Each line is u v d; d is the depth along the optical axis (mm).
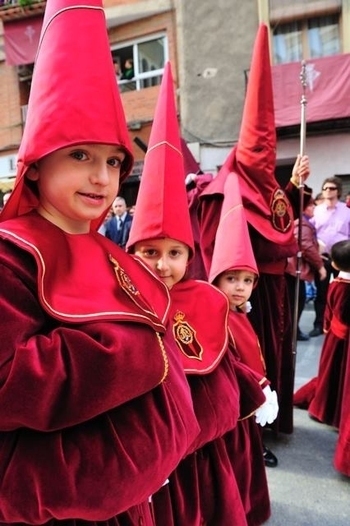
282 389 2930
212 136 9734
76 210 1024
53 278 951
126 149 1062
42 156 976
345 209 5676
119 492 930
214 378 1566
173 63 10023
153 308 1154
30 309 912
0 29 11586
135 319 986
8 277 901
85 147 1002
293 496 2381
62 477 889
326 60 8414
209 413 1477
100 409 905
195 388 1497
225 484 1594
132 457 955
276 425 2959
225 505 1586
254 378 1821
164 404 1047
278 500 2348
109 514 932
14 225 980
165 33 10133
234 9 9500
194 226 2969
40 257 937
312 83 8508
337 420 3059
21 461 896
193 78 9781
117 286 1041
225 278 2182
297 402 3467
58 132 971
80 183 1007
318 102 8500
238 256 2133
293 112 8625
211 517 1597
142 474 960
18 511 891
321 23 9297
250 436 1962
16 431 917
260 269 2723
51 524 955
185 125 9875
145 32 10305
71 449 913
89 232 1146
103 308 963
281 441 2957
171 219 1674
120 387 922
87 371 887
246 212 2629
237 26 9500
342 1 9078
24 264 935
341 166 8961
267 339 2779
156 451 987
